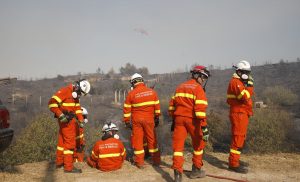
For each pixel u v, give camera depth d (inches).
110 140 324.2
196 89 272.5
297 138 1387.8
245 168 306.0
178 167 271.4
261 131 1142.3
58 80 5068.9
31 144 740.7
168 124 1766.7
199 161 290.8
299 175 303.4
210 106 2549.2
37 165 346.0
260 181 289.0
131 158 355.9
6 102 2972.4
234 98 302.5
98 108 3319.4
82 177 301.0
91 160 334.3
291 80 3737.7
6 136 277.6
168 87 4185.5
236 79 299.1
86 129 959.0
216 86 3905.0
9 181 285.0
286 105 2279.8
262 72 4377.5
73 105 318.3
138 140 327.3
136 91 327.3
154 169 323.6
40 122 800.3
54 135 784.3
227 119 1612.9
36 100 3410.4
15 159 671.1
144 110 324.8
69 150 316.5
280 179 293.7
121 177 300.7
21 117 2222.0
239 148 306.5
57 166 330.3
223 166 327.6
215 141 1429.6
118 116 2741.1
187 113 275.4
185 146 816.3
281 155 375.9
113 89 4468.5
